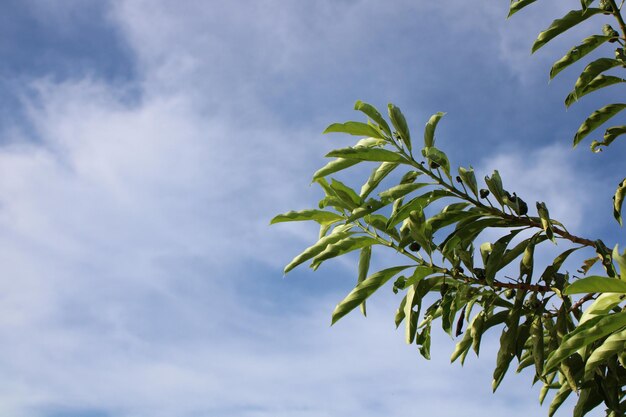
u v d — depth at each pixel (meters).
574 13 3.37
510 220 3.54
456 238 3.50
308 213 3.71
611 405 3.39
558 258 3.64
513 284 3.64
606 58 3.57
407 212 3.46
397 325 3.89
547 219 3.48
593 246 3.58
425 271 3.50
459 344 4.02
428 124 3.49
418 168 3.47
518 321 3.65
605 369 3.43
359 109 3.43
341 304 3.40
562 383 3.79
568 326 3.74
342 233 3.62
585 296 3.70
